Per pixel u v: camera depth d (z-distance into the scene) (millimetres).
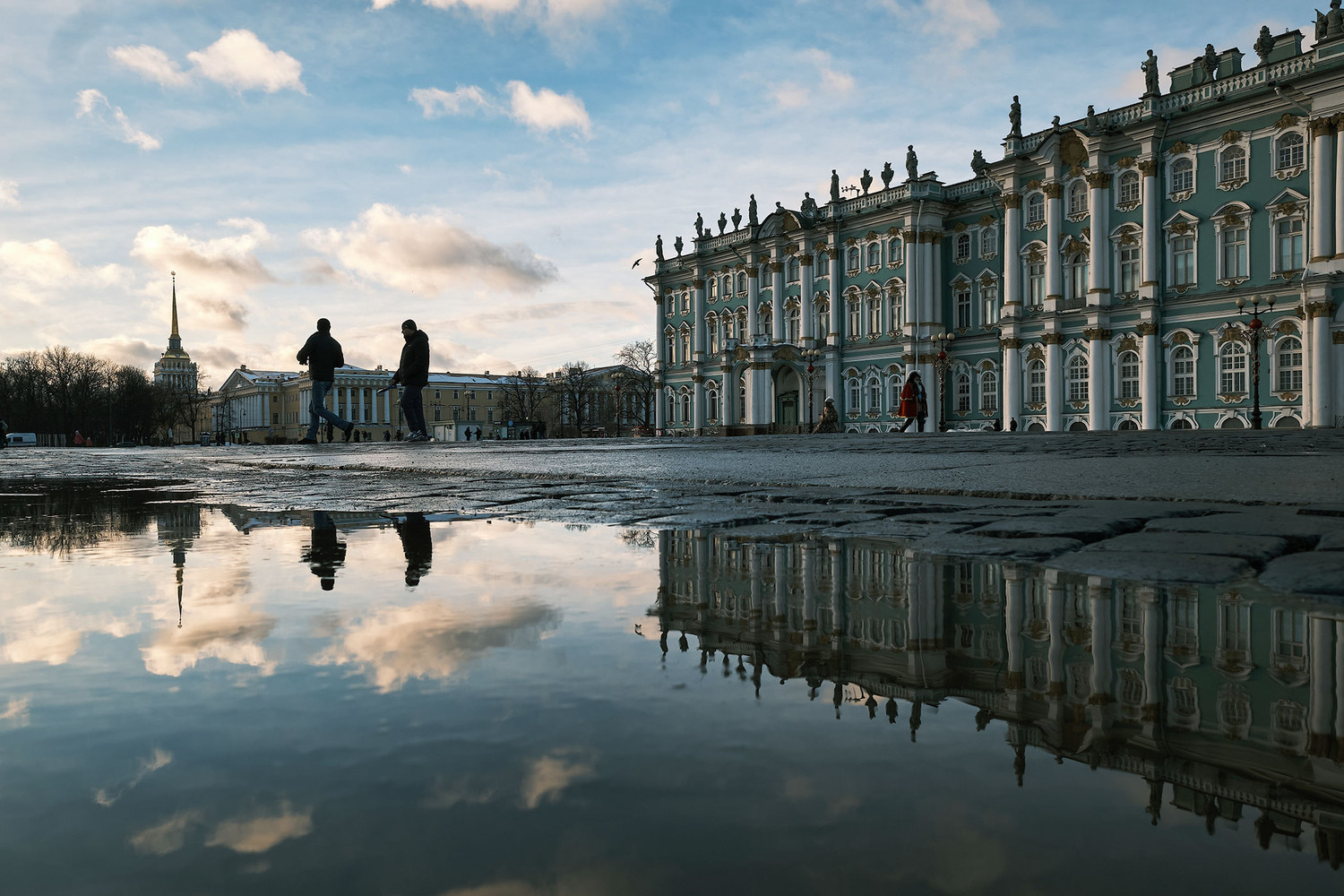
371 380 147250
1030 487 5863
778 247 65250
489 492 6824
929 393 56438
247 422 167250
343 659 1669
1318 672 1521
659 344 76938
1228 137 41938
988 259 54531
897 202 56594
